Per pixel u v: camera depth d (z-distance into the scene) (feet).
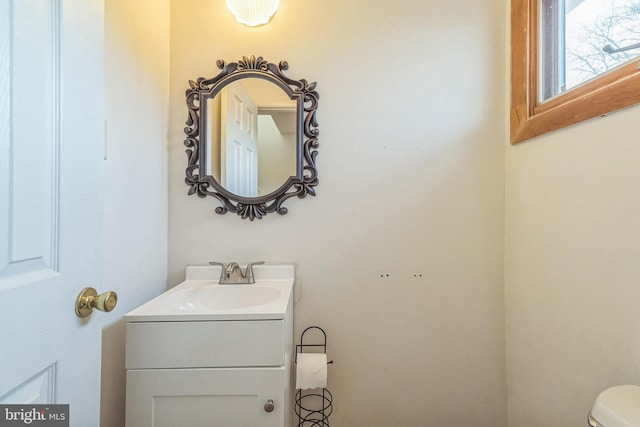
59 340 1.67
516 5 3.98
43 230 1.58
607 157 2.70
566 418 3.16
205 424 2.85
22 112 1.46
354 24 4.24
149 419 2.80
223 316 2.88
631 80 2.47
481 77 4.22
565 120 3.14
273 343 2.91
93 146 1.95
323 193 4.24
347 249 4.25
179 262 4.19
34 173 1.53
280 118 4.22
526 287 3.81
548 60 3.66
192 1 4.23
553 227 3.36
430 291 4.24
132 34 3.29
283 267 4.17
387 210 4.24
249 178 4.21
